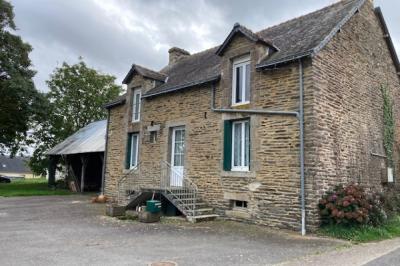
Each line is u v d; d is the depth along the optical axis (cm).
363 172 1126
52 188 2633
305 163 952
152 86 1555
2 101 2480
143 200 1334
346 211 895
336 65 1066
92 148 2119
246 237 863
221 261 628
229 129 1184
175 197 1189
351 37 1159
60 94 3500
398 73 1453
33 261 620
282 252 702
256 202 1054
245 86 1172
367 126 1188
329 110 1010
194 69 1523
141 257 654
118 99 1758
